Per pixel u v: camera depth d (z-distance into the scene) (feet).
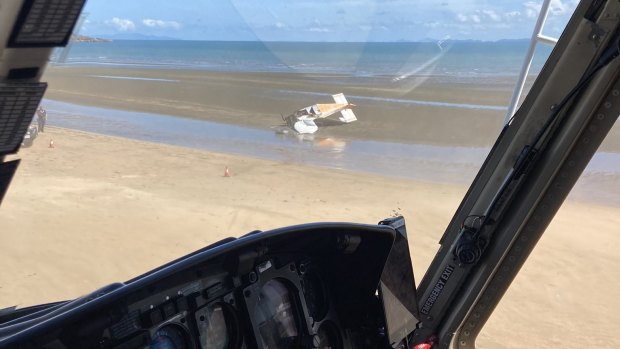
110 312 4.84
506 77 72.08
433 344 10.95
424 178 39.32
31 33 3.08
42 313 5.61
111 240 14.65
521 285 19.94
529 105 9.43
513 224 9.89
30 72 3.31
